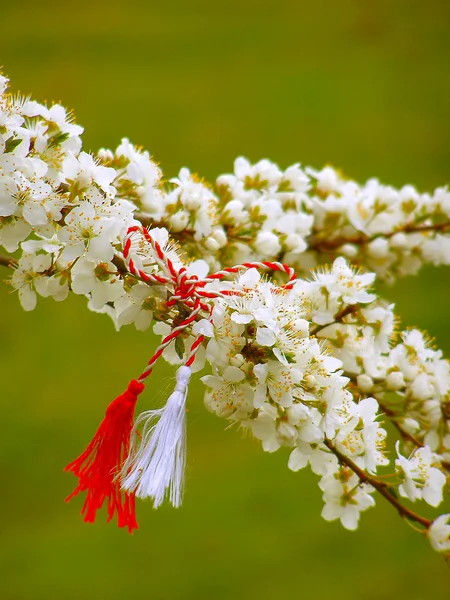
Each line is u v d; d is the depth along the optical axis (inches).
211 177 67.0
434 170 69.9
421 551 38.7
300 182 27.3
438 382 24.7
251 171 27.0
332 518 23.5
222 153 70.2
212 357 21.8
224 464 42.5
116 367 48.6
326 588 36.8
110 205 22.5
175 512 39.9
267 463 42.8
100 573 36.9
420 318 51.8
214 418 44.4
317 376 22.2
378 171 69.7
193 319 21.9
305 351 22.1
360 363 24.5
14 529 39.1
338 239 28.2
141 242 22.3
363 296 23.6
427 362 25.1
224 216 25.8
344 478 23.4
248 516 39.9
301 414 22.1
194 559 37.8
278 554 38.2
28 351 49.3
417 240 28.3
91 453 22.1
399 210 28.4
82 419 44.8
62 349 49.5
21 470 41.9
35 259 23.2
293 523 39.8
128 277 22.3
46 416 44.9
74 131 23.1
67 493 41.1
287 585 36.8
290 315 22.1
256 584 36.8
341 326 24.3
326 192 28.5
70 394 46.6
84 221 22.1
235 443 43.8
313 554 38.3
